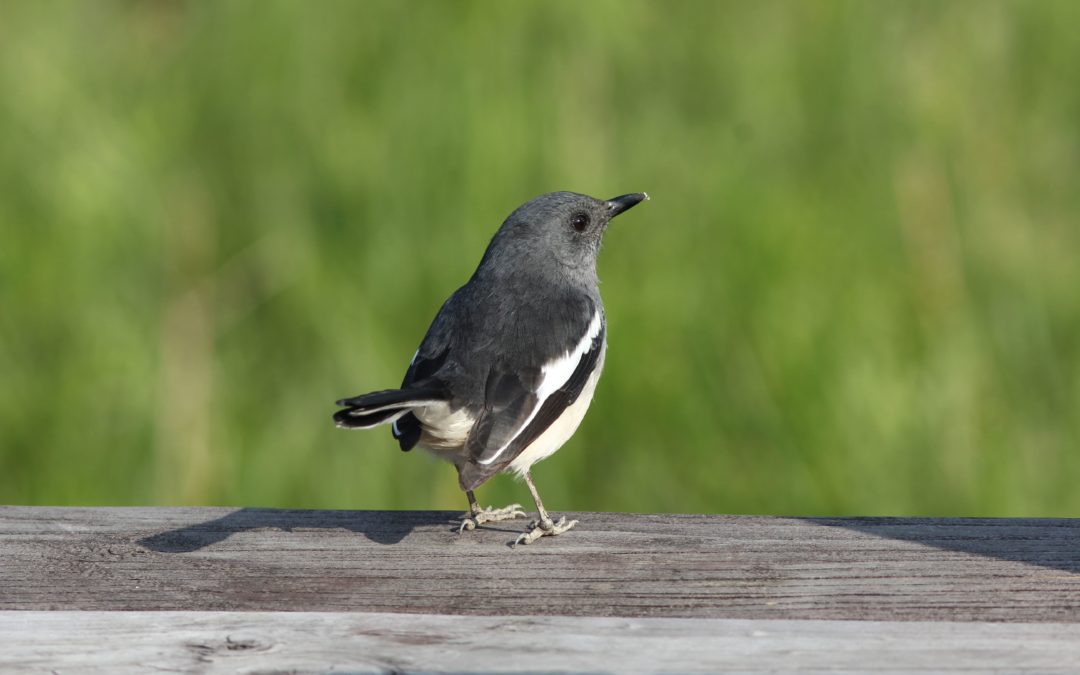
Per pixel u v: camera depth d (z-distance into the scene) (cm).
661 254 1262
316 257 1269
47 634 607
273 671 573
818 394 1196
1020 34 1459
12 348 1223
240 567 689
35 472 1189
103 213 1291
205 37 1402
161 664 579
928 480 1180
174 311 1270
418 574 682
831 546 718
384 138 1310
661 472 1182
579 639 602
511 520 788
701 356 1211
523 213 925
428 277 1234
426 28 1361
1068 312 1285
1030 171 1387
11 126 1337
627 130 1351
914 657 585
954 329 1249
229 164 1338
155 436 1198
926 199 1337
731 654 587
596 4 1389
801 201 1312
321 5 1370
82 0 1463
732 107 1391
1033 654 588
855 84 1401
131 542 725
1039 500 1180
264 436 1208
